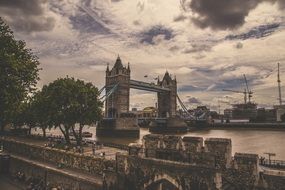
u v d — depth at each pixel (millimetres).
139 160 28141
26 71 46125
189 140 25625
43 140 75562
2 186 44375
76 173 38625
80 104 68625
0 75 41844
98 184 32594
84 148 58281
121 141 132375
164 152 27281
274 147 109750
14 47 44688
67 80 69500
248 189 21047
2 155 53344
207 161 24016
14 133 97688
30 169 47156
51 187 41094
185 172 23797
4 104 45219
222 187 21906
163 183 26000
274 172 20047
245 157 21531
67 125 68125
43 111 72562
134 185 28422
